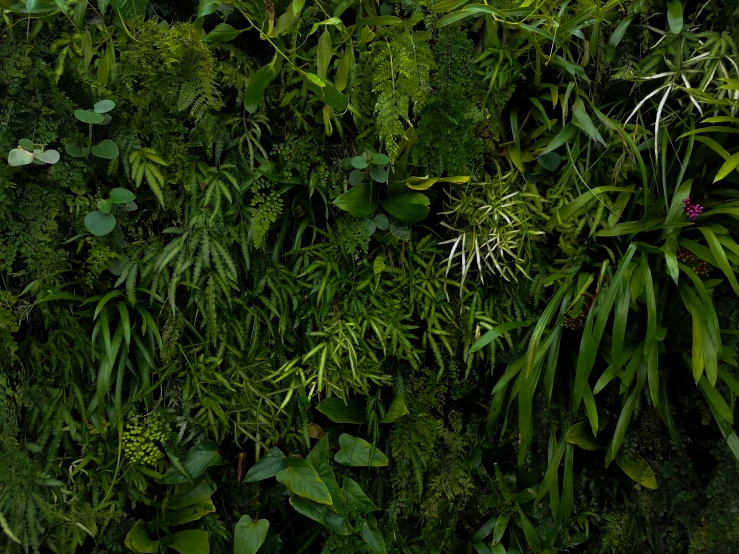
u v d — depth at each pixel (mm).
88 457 999
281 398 1147
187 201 1059
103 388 966
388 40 1072
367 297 1193
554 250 1253
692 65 1183
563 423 1261
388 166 1127
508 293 1257
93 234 961
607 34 1229
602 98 1253
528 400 1130
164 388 1077
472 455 1286
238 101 1055
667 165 1218
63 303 987
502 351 1255
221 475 1152
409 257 1214
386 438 1257
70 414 989
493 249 1192
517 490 1299
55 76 914
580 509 1308
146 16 1041
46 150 925
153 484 1094
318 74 1021
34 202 936
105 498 996
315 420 1228
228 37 974
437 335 1240
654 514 1312
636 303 1211
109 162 995
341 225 1145
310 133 1108
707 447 1290
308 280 1157
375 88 1044
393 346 1182
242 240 1076
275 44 1003
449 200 1221
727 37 1164
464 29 1170
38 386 972
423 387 1254
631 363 1110
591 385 1282
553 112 1242
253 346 1130
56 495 976
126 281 1012
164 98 985
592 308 1124
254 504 1171
